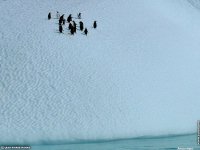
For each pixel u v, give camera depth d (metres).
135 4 75.06
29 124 41.88
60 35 58.22
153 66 56.97
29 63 51.22
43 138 40.44
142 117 46.47
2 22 59.78
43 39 56.28
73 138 41.34
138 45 61.16
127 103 48.06
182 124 47.50
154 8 77.50
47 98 46.25
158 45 63.00
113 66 54.19
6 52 52.47
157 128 45.59
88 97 47.50
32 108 44.44
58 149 38.22
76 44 56.78
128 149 38.75
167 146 40.38
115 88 50.00
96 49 56.91
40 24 60.44
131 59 56.91
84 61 53.53
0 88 46.75
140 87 51.62
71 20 61.69
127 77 52.78
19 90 46.84
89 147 39.34
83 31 60.72
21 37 56.03
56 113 44.19
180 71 58.28
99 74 51.78
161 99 50.75
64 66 51.81
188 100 52.41
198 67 61.25
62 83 49.00
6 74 48.94
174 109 49.72
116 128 43.69
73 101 46.44
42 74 49.81
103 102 47.28
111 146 39.97
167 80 55.03
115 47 58.78
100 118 44.62
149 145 40.78
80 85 49.12
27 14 63.22
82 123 43.28
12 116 42.84
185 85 55.44
